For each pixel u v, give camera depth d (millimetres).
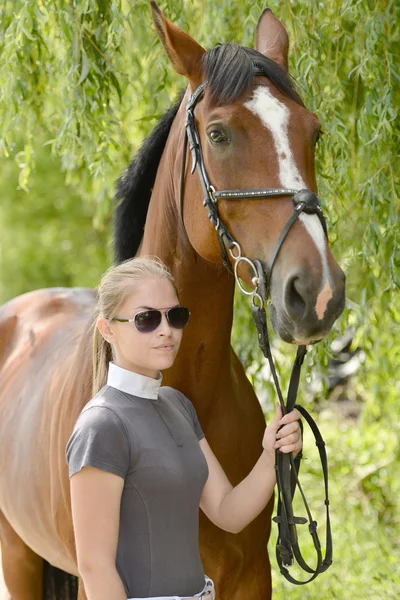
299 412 2717
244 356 5133
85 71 4496
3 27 4809
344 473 6723
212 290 3117
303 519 2605
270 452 2670
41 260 15102
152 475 2424
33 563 4238
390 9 4238
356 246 4531
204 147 2824
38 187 14633
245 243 2684
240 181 2656
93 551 2330
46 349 4281
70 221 15023
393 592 5203
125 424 2443
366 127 4133
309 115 2699
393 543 6117
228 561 3252
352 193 4605
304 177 2615
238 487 2746
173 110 3318
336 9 4422
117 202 3568
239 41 4812
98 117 4816
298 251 2494
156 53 4938
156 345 2545
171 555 2438
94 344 2760
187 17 5078
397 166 4293
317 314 2434
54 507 3436
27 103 5250
